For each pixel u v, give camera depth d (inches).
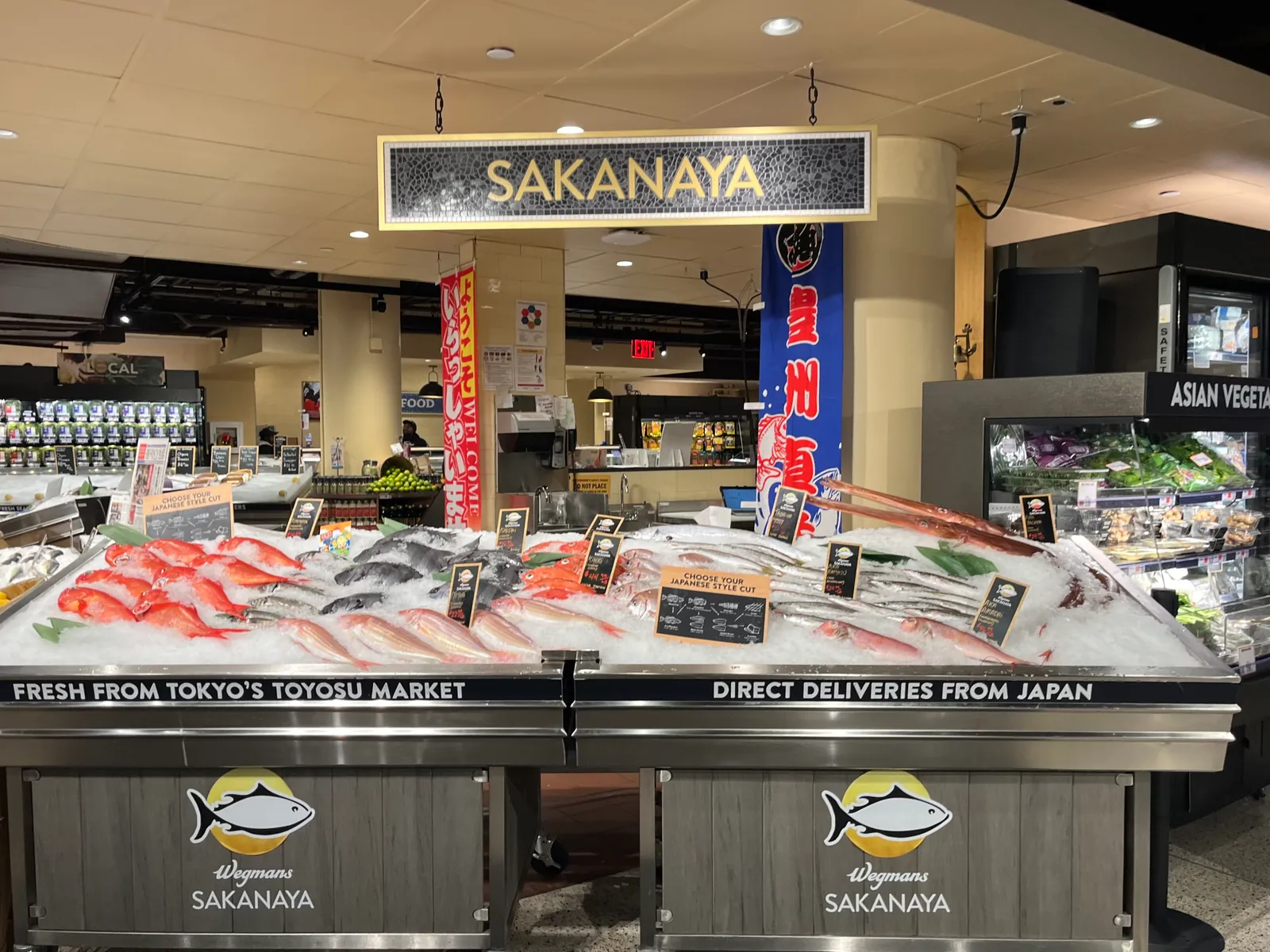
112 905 81.7
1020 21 144.9
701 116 185.0
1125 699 74.2
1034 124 186.1
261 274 414.0
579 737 77.0
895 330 194.2
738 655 78.8
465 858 80.0
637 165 138.9
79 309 446.3
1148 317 155.5
